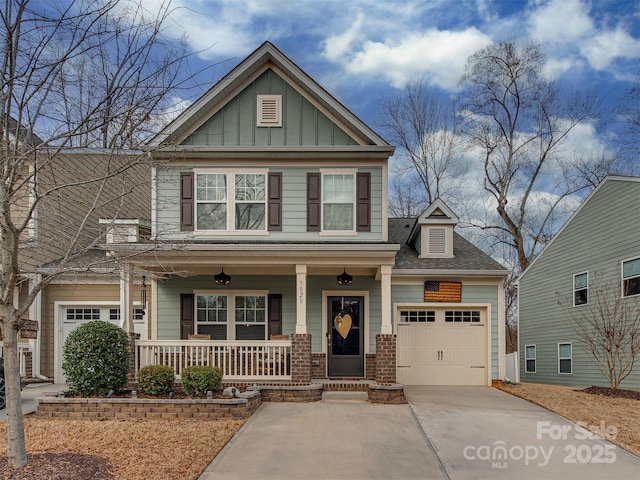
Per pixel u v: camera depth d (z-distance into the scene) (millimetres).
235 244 12359
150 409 9844
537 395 12953
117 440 8211
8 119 6559
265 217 13461
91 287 15117
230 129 13602
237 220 13453
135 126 7367
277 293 14602
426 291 14820
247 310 14625
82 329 10578
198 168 13547
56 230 10047
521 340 23016
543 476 7242
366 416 10289
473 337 14984
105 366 10383
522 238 28406
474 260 15477
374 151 13352
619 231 16031
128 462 7168
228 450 8039
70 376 10336
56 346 14922
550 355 20297
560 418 10406
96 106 7023
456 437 8938
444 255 15664
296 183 13570
